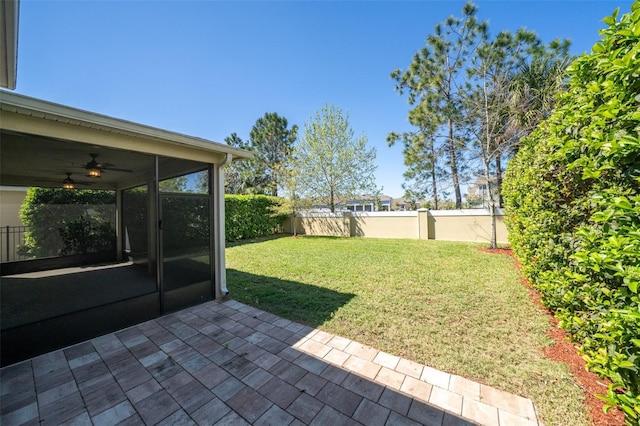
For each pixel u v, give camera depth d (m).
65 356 2.77
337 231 13.27
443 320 3.36
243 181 21.17
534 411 1.90
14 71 3.32
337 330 3.18
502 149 8.41
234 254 8.24
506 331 3.04
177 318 3.68
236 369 2.48
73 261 6.23
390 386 2.20
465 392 2.11
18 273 5.48
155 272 3.90
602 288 1.65
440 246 9.00
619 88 1.44
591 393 2.04
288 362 2.57
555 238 2.53
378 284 4.89
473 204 14.34
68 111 2.74
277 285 5.02
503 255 7.28
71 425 1.87
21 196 5.59
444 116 9.48
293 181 13.02
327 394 2.12
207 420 1.89
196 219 4.27
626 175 1.46
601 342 1.71
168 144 3.87
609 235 1.53
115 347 2.93
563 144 2.17
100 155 3.85
